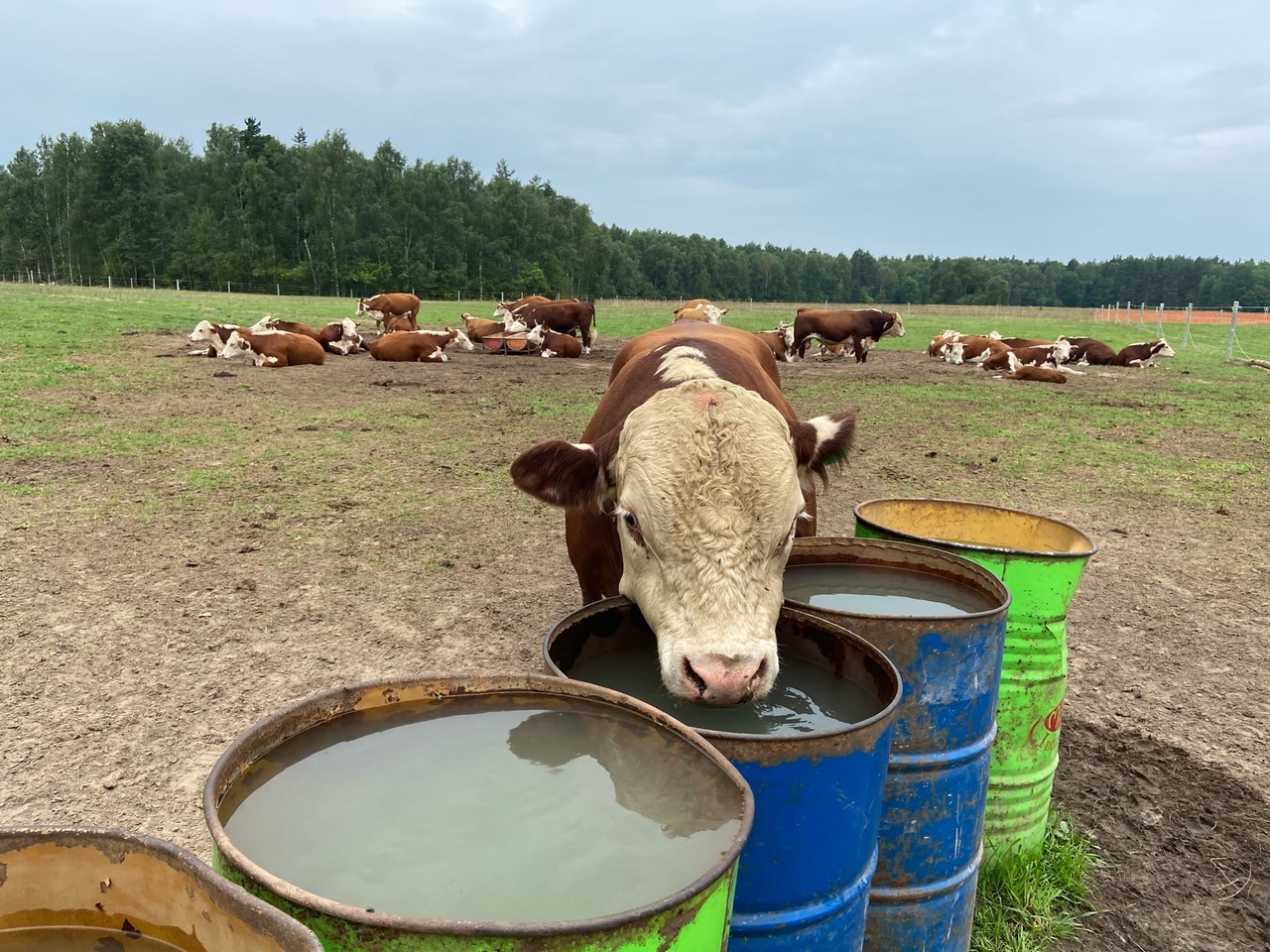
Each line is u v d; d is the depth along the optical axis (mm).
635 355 4727
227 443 10047
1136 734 4379
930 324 51719
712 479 2877
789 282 155125
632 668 2812
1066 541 3461
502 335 23984
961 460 10711
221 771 1505
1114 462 10891
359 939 1178
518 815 1582
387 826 1542
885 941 2619
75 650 4754
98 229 91938
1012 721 3102
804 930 1950
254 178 92812
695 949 1305
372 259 92562
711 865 1436
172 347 19406
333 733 1818
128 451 9383
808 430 3639
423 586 5996
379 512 7676
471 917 1310
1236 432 13344
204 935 1159
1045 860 3348
